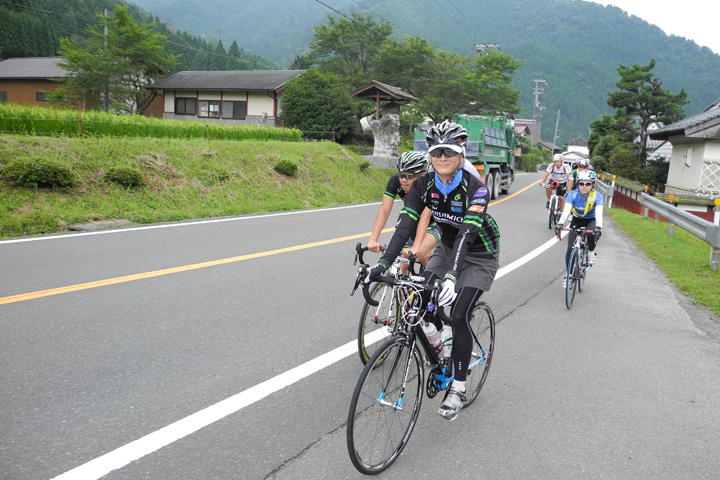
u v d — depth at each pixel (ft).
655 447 9.98
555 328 17.16
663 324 18.16
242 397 10.98
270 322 15.66
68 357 12.21
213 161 44.55
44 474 7.95
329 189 52.47
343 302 18.06
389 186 13.67
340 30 123.75
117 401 10.39
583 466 9.23
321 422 10.25
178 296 17.42
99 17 101.86
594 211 21.45
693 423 11.02
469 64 123.65
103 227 28.71
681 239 36.88
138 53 102.58
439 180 10.36
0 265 19.62
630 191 62.49
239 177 44.57
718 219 36.78
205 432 9.55
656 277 25.62
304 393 11.41
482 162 58.95
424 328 9.75
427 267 10.89
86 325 14.26
